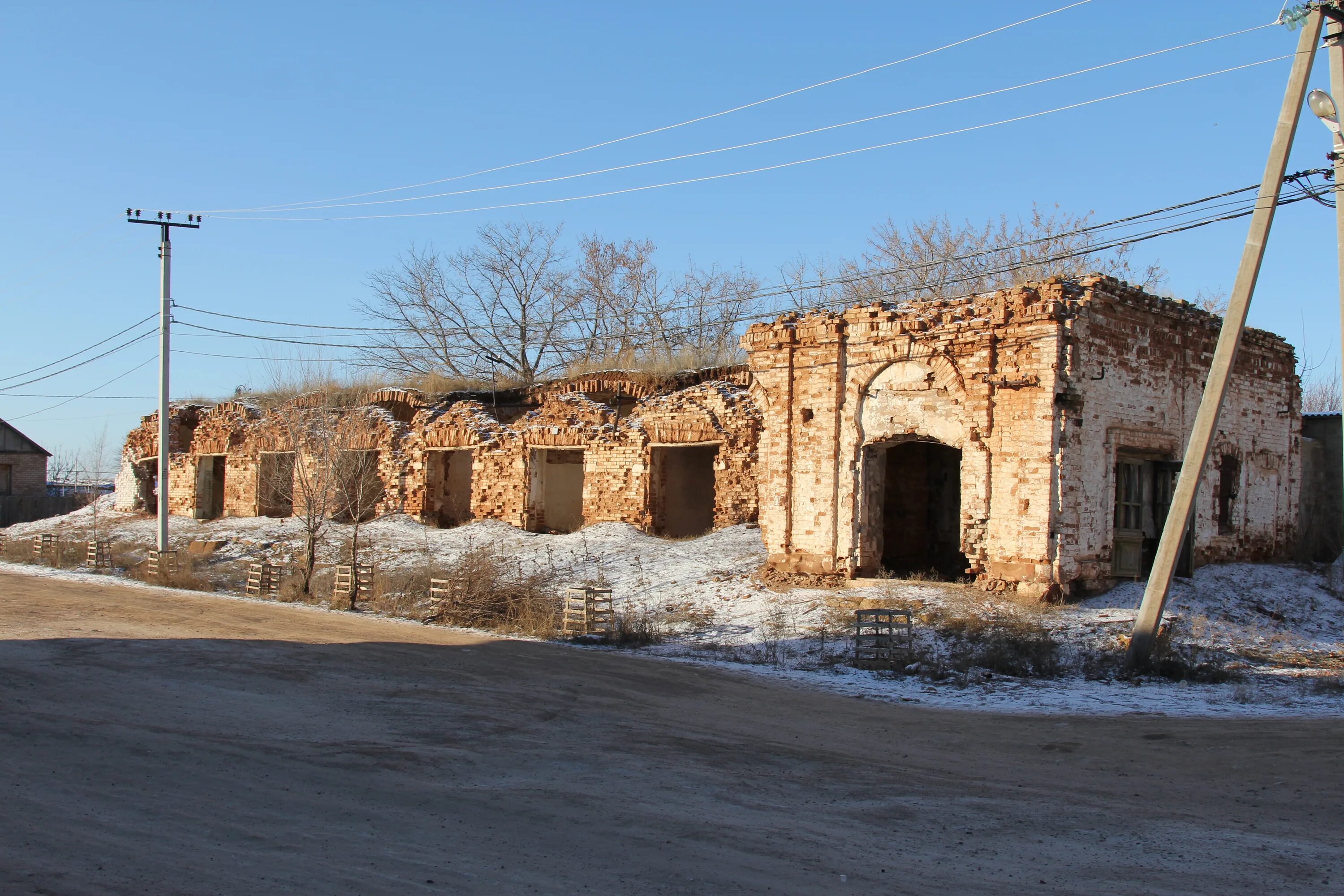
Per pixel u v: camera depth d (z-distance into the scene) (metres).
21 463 57.59
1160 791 8.70
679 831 7.20
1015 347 19.58
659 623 20.25
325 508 26.38
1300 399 27.20
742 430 27.86
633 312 52.19
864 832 7.33
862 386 22.03
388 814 7.43
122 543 36.78
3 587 23.92
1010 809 8.05
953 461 26.11
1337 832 7.50
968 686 14.38
